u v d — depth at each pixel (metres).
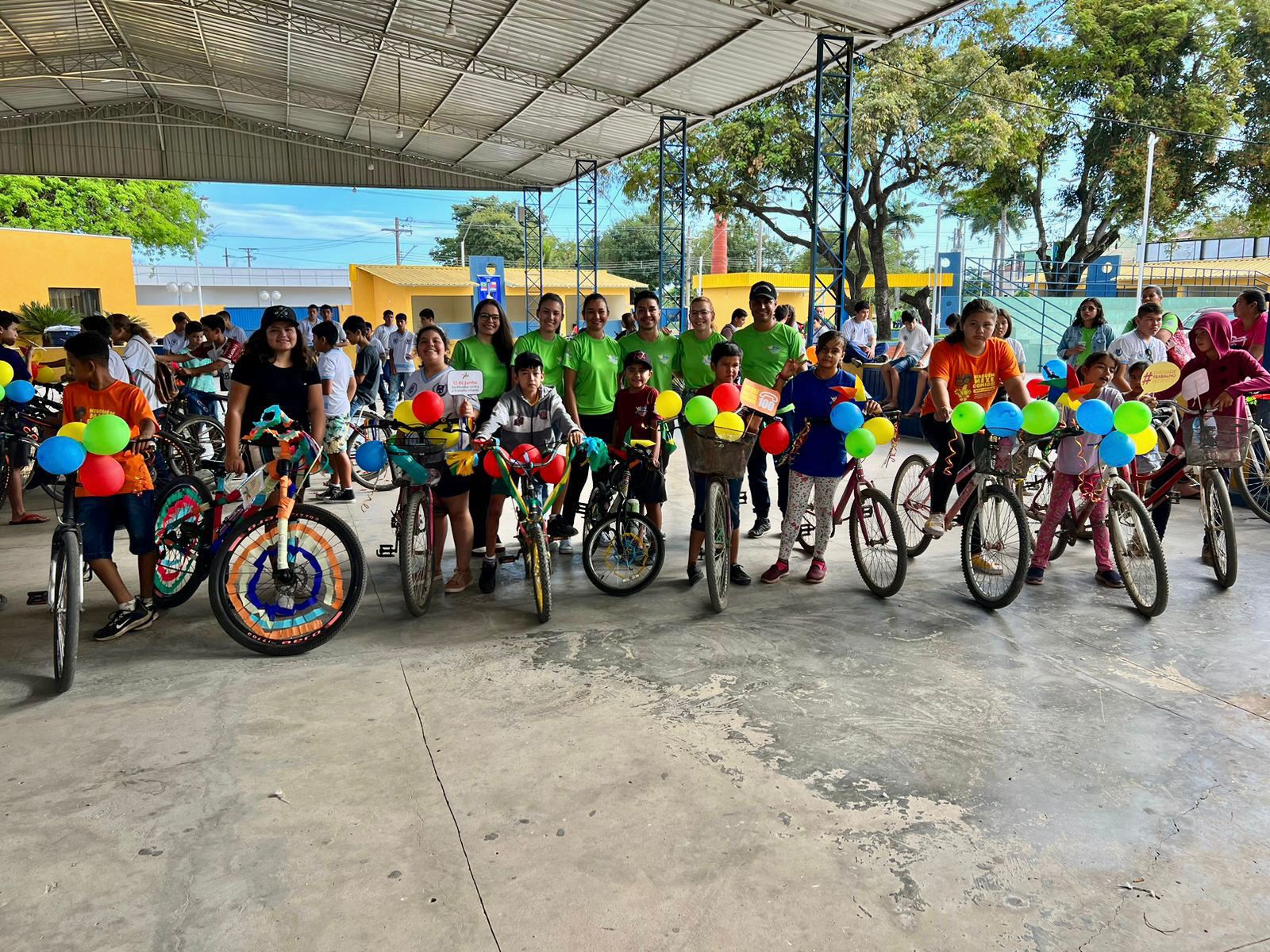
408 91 15.48
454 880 2.32
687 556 5.55
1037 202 22.58
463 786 2.77
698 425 4.24
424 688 3.52
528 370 4.55
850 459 4.76
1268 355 6.45
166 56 15.17
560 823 2.57
